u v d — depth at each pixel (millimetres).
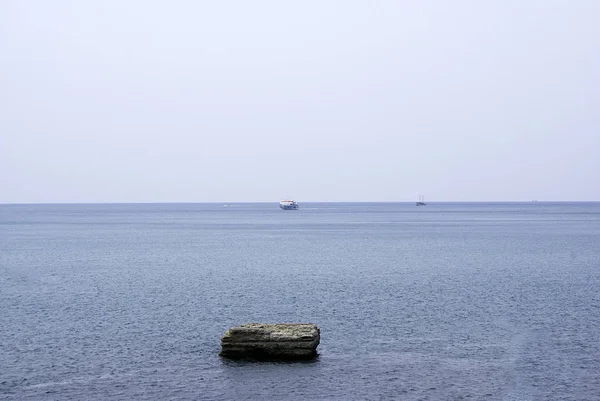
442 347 48156
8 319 58406
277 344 44719
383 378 40844
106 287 78875
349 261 110125
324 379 40562
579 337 51156
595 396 37719
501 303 66188
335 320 57719
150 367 42938
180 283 82312
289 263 107062
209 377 40875
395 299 68812
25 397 37250
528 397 37594
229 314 60594
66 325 55781
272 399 37219
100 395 37656
